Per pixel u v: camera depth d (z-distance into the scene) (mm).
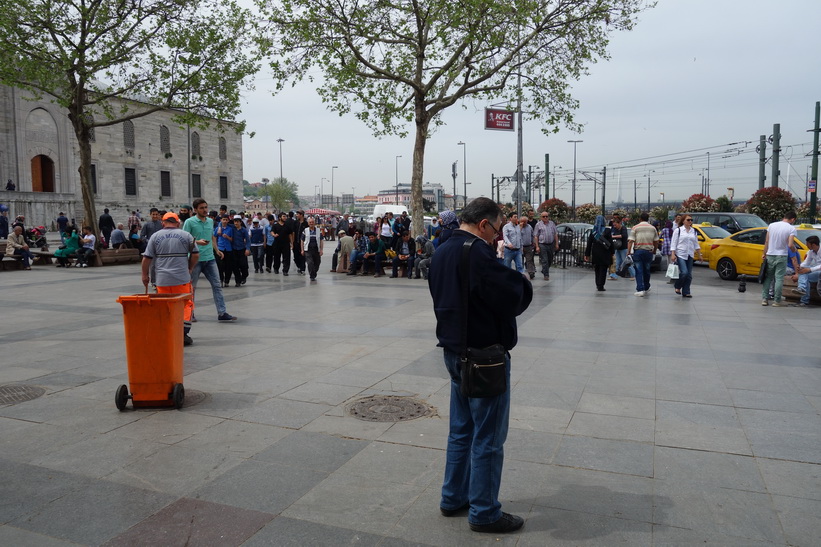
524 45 18625
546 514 3418
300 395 5594
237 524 3281
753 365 6820
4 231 27047
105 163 51500
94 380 6074
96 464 4043
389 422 4867
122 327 9000
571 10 18516
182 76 22188
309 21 17828
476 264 3125
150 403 5172
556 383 6070
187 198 59312
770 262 11477
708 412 5180
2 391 5672
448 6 17406
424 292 13508
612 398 5566
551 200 46875
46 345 7727
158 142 56219
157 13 21203
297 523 3299
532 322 9672
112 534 3172
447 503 3369
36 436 4543
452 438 3373
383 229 22188
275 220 18375
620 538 3164
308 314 10328
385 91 20109
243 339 8156
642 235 12805
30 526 3246
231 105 22734
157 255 7523
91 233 22312
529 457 4207
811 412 5184
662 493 3672
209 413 5074
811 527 3273
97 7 20719
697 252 20328
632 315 10383
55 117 47344
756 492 3688
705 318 10094
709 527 3271
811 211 28094
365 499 3576
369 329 8906
